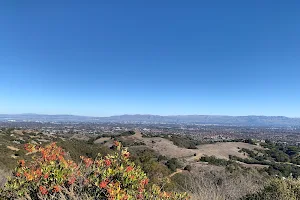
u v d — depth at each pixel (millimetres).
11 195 3742
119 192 3500
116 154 4059
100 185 3488
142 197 3859
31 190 3732
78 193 3572
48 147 4320
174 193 4301
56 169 3736
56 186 3475
